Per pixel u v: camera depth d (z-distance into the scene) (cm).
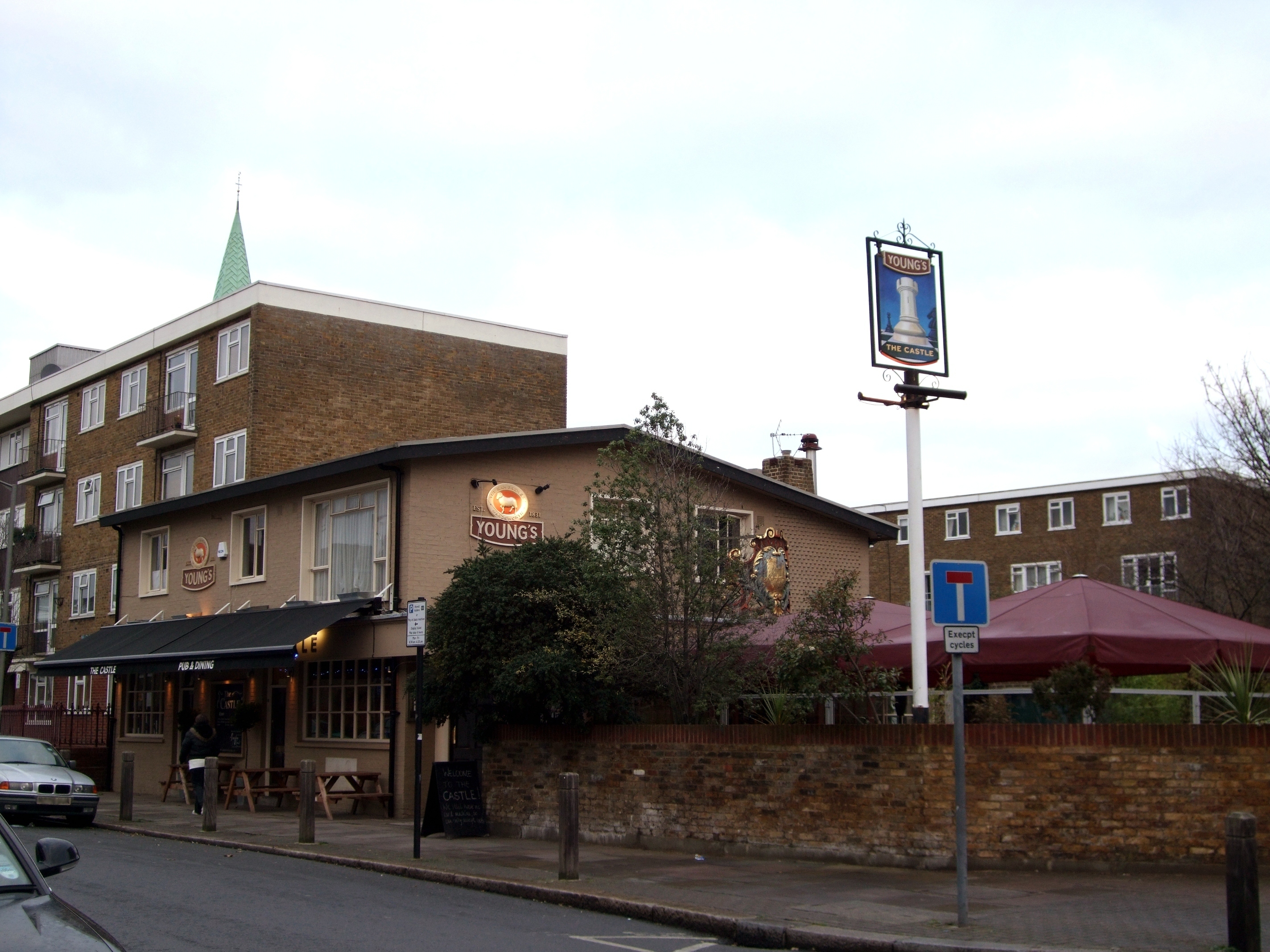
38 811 2025
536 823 1755
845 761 1441
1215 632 1445
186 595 2972
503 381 3622
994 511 5438
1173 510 4931
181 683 2930
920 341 1628
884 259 1634
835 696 1558
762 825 1499
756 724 1602
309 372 3266
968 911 1104
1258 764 1299
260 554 2736
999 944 959
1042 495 5303
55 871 671
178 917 1105
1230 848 917
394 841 1741
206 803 1950
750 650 1697
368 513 2403
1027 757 1339
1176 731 1312
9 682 4275
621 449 1778
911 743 1391
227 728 2739
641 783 1634
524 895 1277
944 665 1566
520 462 2389
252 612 2620
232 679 2747
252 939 994
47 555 4041
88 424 3984
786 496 2627
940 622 1063
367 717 2312
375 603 2273
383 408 3375
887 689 1550
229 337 3325
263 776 2559
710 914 1100
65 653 3084
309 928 1053
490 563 1811
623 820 1647
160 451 3569
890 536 2809
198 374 3434
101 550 3809
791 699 1587
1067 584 1620
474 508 2323
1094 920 1054
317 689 2478
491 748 1842
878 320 1609
